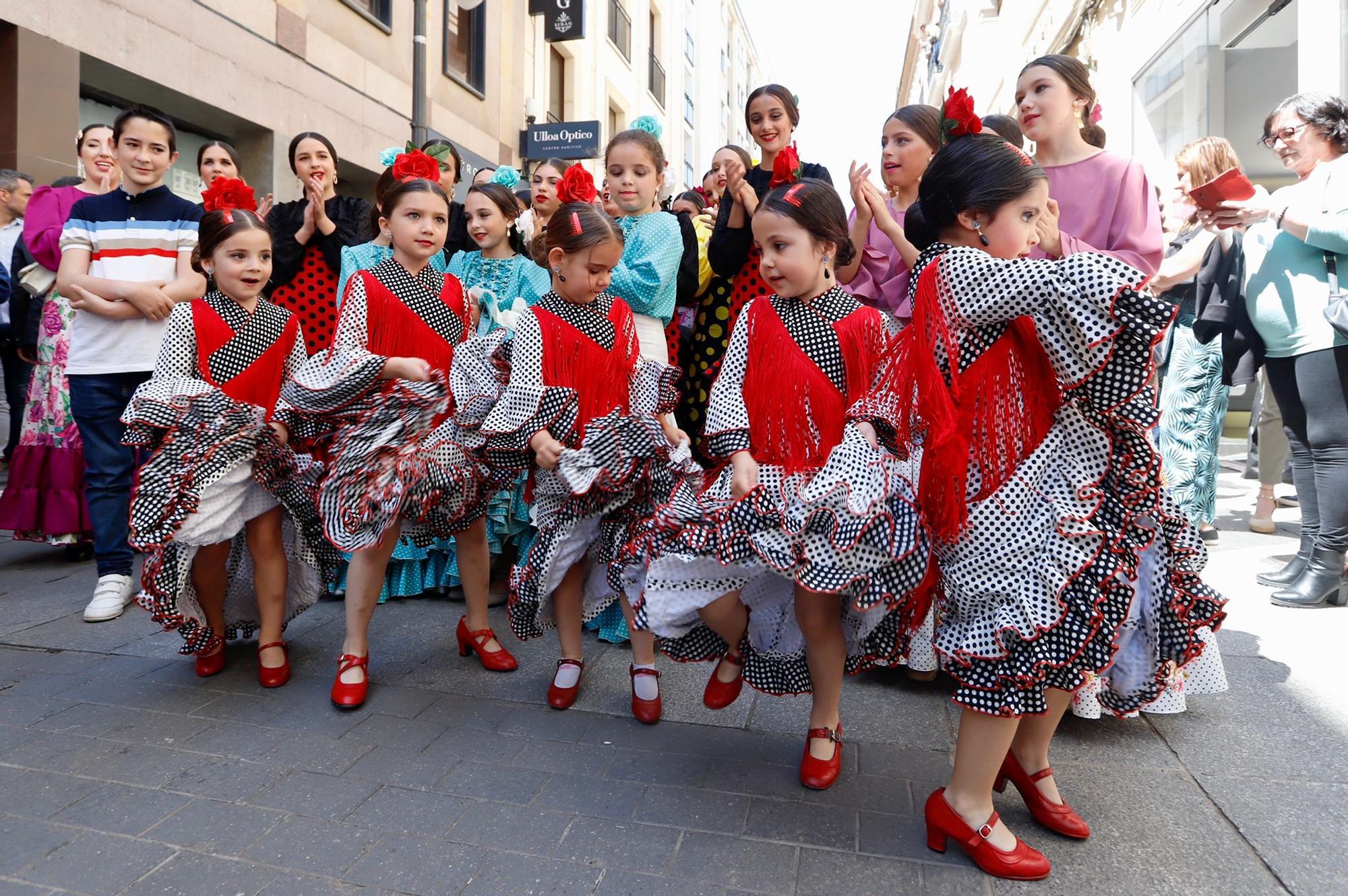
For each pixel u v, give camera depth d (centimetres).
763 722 243
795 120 316
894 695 260
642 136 302
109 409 337
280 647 271
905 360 182
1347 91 456
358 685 250
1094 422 160
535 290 351
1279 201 326
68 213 407
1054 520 160
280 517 274
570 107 1526
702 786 204
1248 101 653
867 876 168
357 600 253
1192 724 235
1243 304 357
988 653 162
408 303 267
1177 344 424
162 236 350
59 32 612
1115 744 224
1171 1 696
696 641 226
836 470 184
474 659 292
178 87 707
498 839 181
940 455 166
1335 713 240
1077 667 157
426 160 273
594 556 252
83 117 699
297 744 225
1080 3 885
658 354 298
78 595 364
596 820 188
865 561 177
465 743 227
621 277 287
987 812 171
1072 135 251
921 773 211
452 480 253
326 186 377
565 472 230
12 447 553
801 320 201
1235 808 191
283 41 824
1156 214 243
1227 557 420
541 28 1392
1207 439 428
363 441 249
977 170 167
